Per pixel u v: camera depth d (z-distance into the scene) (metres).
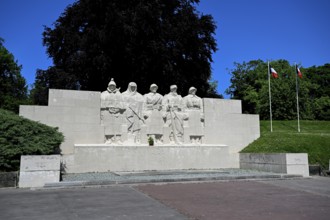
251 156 17.11
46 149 12.85
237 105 19.48
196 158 17.28
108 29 26.52
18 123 13.01
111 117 16.83
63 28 28.94
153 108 17.66
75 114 16.27
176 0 30.58
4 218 6.58
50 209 7.44
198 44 30.28
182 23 29.16
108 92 17.14
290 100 44.22
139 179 11.93
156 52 26.88
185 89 30.61
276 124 33.94
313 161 16.31
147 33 26.75
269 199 8.79
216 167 17.62
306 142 17.88
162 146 16.69
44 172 11.46
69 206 7.77
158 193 9.66
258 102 47.91
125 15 26.67
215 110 18.94
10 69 42.66
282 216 6.81
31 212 7.13
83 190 10.31
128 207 7.67
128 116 17.06
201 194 9.52
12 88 43.34
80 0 28.69
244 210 7.39
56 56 30.95
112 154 15.72
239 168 17.86
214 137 18.67
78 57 27.25
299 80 46.28
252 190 10.35
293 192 10.00
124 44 27.20
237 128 19.28
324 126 33.19
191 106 18.53
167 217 6.70
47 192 9.96
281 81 45.78
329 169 15.24
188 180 12.29
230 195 9.38
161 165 16.52
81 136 16.22
